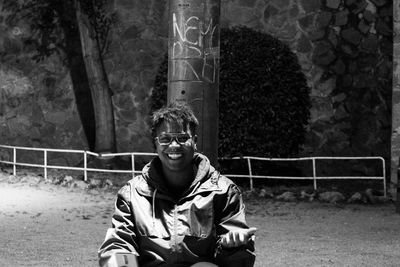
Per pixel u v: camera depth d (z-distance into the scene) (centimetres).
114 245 397
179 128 399
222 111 1480
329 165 1636
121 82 1723
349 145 1636
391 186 1391
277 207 1281
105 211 1199
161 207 402
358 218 1172
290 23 1658
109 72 1728
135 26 1723
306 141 1642
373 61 1628
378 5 1625
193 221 397
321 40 1645
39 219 1120
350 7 1638
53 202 1284
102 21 1723
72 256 849
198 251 399
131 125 1722
